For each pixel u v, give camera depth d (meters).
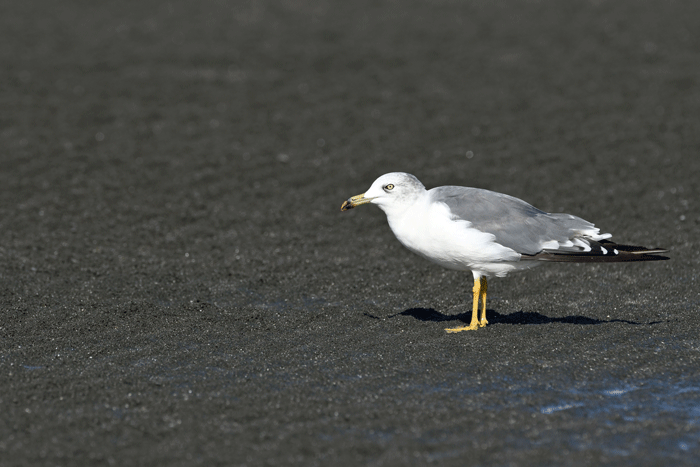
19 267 13.32
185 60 28.02
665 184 17.06
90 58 28.17
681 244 13.95
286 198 17.42
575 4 34.53
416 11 34.50
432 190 11.14
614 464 7.45
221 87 25.36
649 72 25.39
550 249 10.33
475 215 10.42
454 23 32.47
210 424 8.27
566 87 24.58
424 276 13.33
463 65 27.19
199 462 7.57
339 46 29.66
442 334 10.77
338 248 14.69
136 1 36.59
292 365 9.80
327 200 17.30
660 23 30.84
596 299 12.02
